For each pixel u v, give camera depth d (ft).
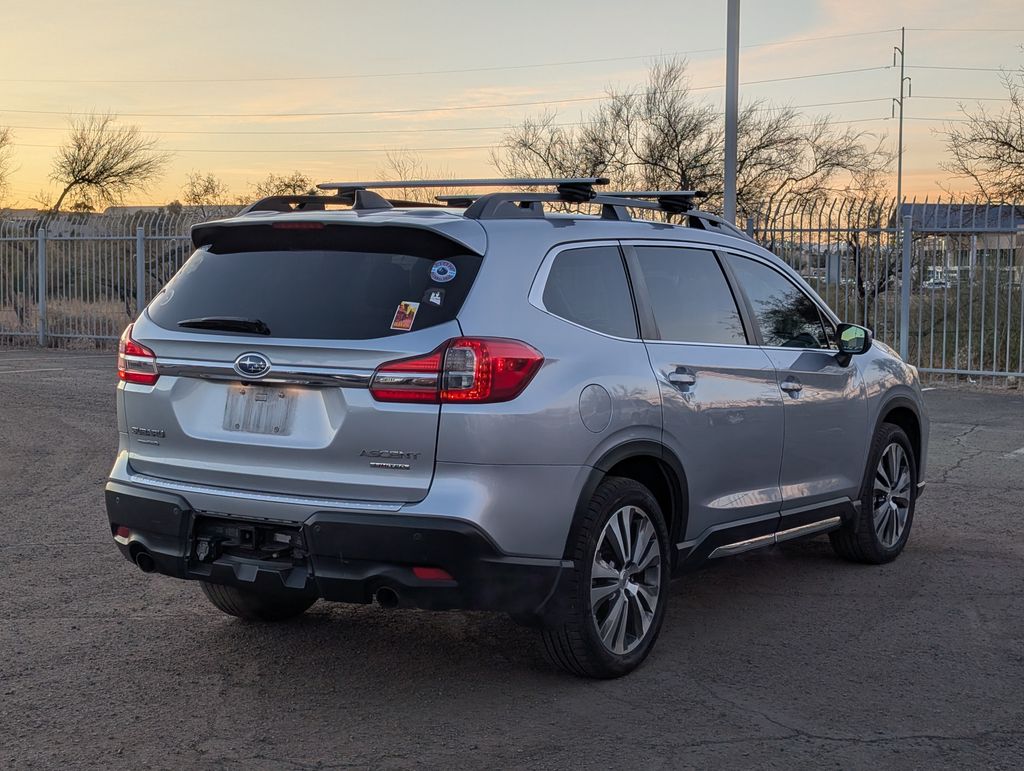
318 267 14.29
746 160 126.41
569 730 13.33
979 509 26.35
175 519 14.33
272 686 14.82
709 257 17.80
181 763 12.39
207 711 13.92
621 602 14.97
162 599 18.76
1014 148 89.56
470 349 13.23
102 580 19.84
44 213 131.95
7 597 18.75
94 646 16.34
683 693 14.57
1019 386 51.55
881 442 20.89
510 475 13.30
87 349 72.84
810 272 54.80
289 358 13.71
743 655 16.12
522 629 17.31
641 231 16.57
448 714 13.84
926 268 53.01
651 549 15.44
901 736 13.17
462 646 16.49
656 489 16.08
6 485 28.32
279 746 12.87
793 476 18.60
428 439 13.14
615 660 14.88
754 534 17.81
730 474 16.98
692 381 16.11
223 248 15.23
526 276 14.20
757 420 17.42
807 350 19.20
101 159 143.13
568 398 13.88
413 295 13.61
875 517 21.13
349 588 13.37
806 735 13.19
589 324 14.87
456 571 13.10
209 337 14.29
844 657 16.05
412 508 13.09
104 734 13.17
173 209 77.20
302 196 16.65
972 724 13.56
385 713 13.88
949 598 19.08
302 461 13.66
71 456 32.58
